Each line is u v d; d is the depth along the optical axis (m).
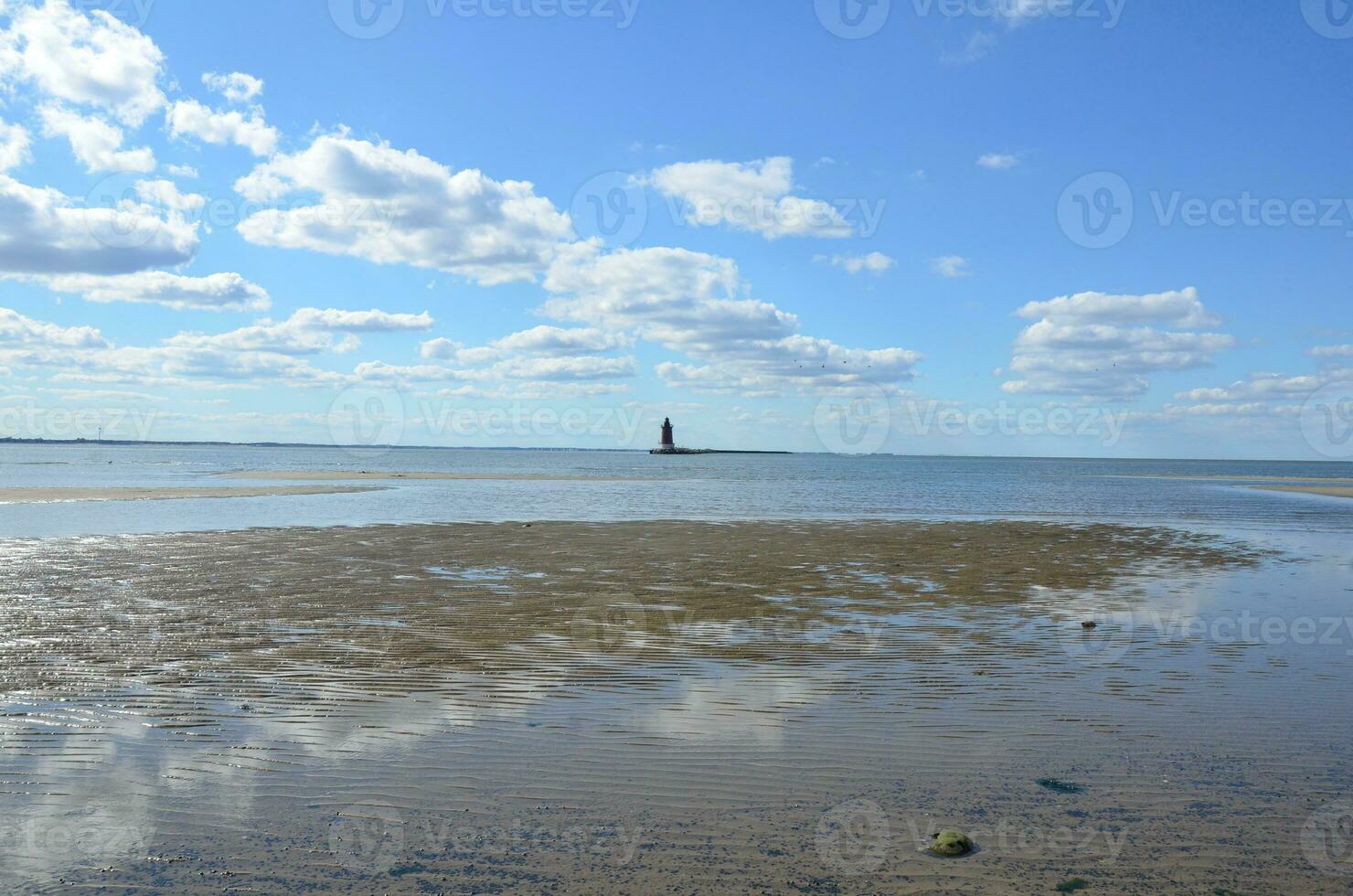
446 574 15.58
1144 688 8.37
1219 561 18.72
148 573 15.19
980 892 4.49
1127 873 4.70
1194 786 5.92
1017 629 11.21
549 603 12.84
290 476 62.19
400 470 87.19
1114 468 172.00
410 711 7.45
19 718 7.14
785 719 7.34
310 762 6.24
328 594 13.31
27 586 13.73
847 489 55.25
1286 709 7.69
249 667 8.84
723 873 4.68
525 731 6.97
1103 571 16.97
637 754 6.46
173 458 136.88
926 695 8.07
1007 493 52.53
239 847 4.92
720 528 25.52
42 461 103.38
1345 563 18.52
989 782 5.99
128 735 6.76
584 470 99.00
